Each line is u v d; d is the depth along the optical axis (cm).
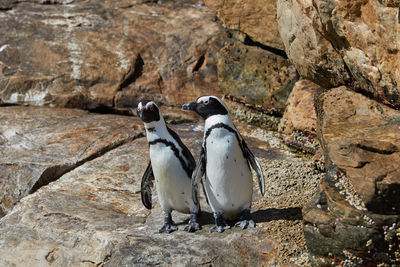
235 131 802
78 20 1698
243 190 820
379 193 661
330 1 834
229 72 1412
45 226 885
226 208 830
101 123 1340
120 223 882
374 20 775
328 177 755
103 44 1603
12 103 1492
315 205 743
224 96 1427
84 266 821
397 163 693
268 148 1207
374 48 801
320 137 896
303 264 743
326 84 1011
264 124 1340
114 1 1791
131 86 1518
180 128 1341
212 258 761
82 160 1156
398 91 797
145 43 1606
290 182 985
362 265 693
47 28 1662
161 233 834
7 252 866
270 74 1327
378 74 815
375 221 671
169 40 1603
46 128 1307
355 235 683
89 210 936
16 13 1738
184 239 809
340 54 903
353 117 833
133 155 1170
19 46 1602
